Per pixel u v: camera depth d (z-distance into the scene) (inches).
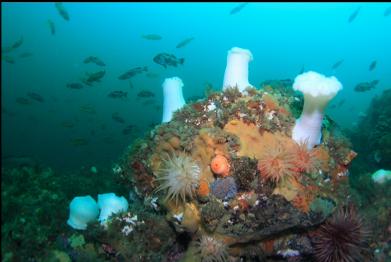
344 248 30.7
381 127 99.6
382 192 46.7
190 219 33.3
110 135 182.2
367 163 104.3
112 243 43.3
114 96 110.3
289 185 32.7
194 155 36.4
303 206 32.3
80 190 106.8
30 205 91.0
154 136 40.9
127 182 48.9
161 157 39.7
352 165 100.4
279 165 31.7
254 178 32.8
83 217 50.9
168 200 35.8
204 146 35.9
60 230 66.9
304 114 34.9
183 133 37.4
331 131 39.5
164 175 35.7
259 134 36.4
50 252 56.7
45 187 107.1
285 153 32.4
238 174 33.1
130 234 43.0
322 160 35.9
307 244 33.8
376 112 118.5
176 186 33.3
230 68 45.1
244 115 37.3
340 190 36.4
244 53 44.7
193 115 40.1
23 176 114.7
